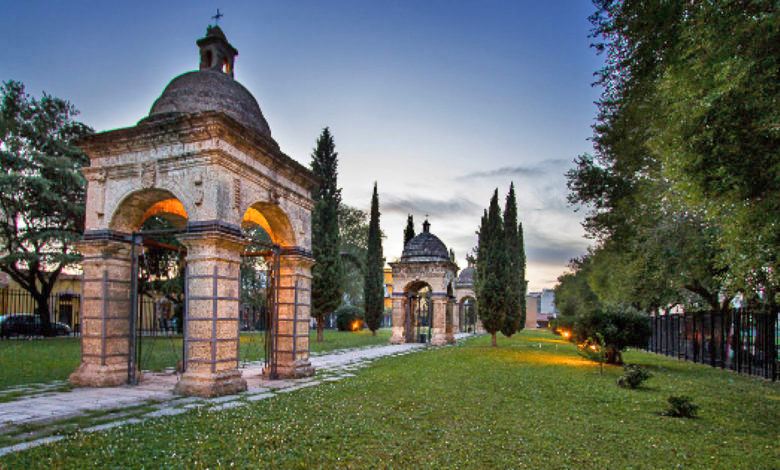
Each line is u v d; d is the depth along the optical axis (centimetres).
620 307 2877
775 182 709
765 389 1268
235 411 839
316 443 651
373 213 3638
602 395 1067
